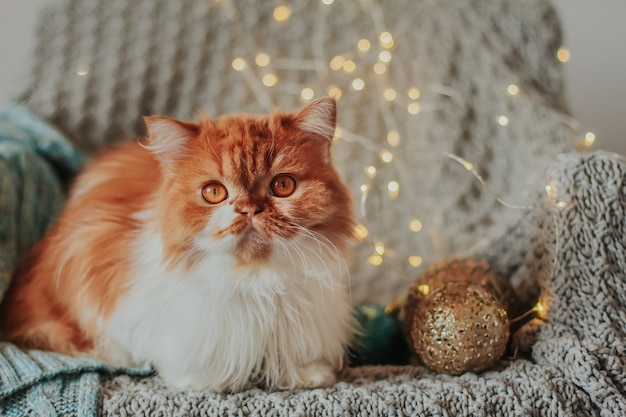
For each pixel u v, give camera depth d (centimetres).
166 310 110
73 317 126
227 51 179
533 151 156
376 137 179
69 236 127
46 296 130
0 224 136
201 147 106
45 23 172
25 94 171
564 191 122
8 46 196
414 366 124
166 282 109
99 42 172
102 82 171
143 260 114
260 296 107
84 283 119
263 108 177
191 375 110
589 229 120
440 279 129
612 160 122
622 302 119
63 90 169
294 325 111
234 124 108
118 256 117
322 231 107
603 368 111
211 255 103
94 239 121
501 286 131
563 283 121
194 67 177
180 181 106
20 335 125
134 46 173
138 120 173
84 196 135
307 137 110
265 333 110
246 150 103
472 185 167
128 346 118
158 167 130
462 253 156
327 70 180
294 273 107
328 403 102
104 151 157
